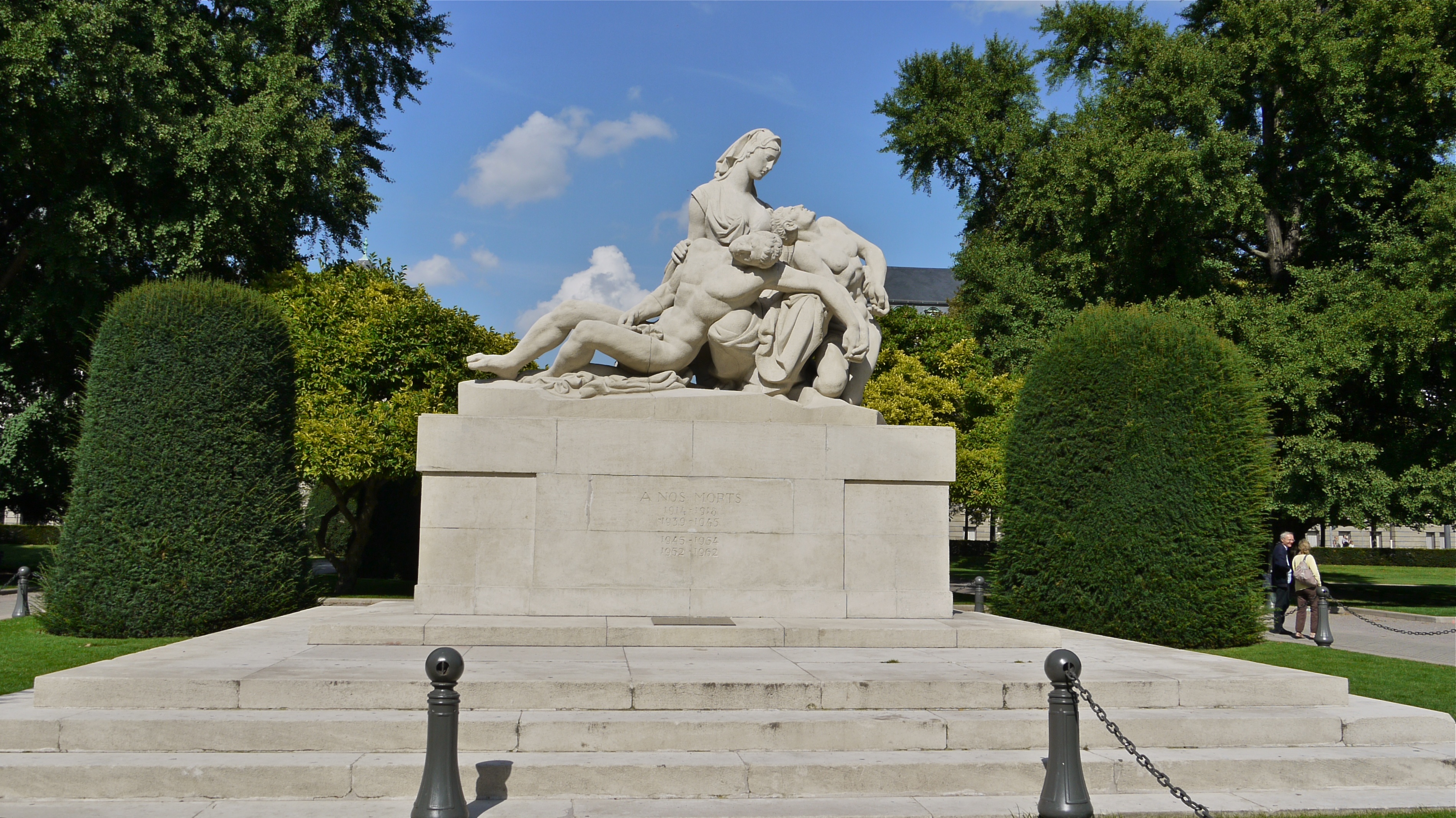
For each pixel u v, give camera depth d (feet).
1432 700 28.09
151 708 19.69
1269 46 71.00
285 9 71.51
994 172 109.40
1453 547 173.58
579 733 18.70
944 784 18.08
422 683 19.92
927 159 112.27
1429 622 57.36
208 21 70.49
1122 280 78.02
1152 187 69.31
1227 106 77.25
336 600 48.08
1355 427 72.08
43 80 55.93
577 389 30.66
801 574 29.60
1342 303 68.39
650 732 18.83
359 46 77.41
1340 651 39.99
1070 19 94.22
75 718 18.61
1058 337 46.47
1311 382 63.57
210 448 39.86
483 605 28.63
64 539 39.55
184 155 59.67
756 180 33.94
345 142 70.69
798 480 29.91
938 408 82.17
